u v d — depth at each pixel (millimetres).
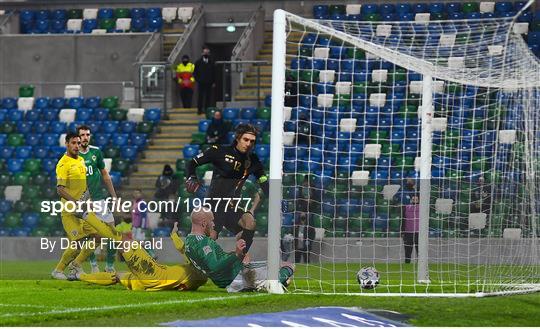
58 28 130000
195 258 47312
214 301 42688
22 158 104812
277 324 35531
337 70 105688
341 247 78312
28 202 85875
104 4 132375
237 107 110125
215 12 125750
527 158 69812
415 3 122812
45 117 110625
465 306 42562
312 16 124188
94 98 112250
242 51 114125
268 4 125625
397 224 80375
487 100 84562
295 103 99562
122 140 104750
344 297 45719
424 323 37031
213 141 98875
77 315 38062
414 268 63344
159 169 100812
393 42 72250
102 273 51312
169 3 130125
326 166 94688
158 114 108438
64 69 119500
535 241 66688
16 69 120250
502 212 77062
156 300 43438
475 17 120000
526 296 48031
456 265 71250
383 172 91188
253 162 49844
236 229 49188
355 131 98250
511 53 61219
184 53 117812
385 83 101938
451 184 80188
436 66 56844
